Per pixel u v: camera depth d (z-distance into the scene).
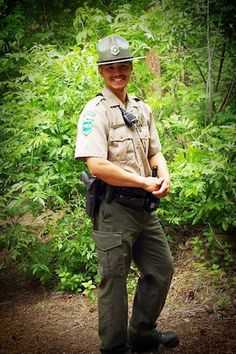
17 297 3.88
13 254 3.79
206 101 4.31
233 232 4.05
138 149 2.54
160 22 4.30
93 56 3.89
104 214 2.50
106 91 2.52
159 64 4.46
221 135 3.82
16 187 3.73
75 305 3.63
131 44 4.17
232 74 4.50
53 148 3.82
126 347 2.62
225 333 3.01
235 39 4.34
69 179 3.93
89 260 3.91
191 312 3.32
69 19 4.92
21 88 4.14
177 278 3.78
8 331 3.29
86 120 2.43
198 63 4.49
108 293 2.52
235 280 3.62
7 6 4.92
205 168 3.47
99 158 2.38
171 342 2.89
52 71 4.03
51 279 4.07
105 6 4.80
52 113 3.84
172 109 4.40
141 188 2.49
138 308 2.80
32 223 4.67
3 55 4.62
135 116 2.51
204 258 3.89
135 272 3.86
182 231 4.26
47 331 3.26
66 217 3.93
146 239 2.67
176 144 4.12
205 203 3.67
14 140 3.95
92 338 3.12
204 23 4.27
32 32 5.00
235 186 3.58
